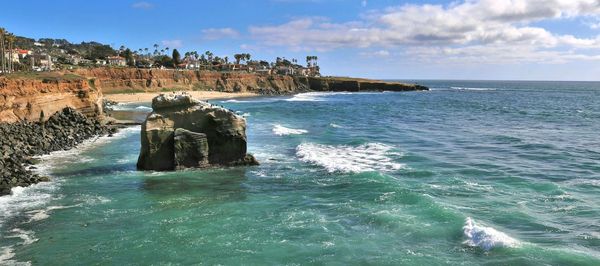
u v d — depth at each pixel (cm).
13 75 5744
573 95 18600
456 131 5959
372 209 2409
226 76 18338
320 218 2306
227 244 1991
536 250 1838
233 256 1870
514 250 1839
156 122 3422
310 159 3794
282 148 4391
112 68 13850
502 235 1966
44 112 5450
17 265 1808
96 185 2970
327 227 2175
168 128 3422
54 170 3412
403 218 2245
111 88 13512
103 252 1923
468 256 1825
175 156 3369
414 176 3195
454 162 3722
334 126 6425
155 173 3309
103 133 5434
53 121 5353
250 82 19275
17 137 4288
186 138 3388
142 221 2284
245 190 2859
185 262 1820
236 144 3525
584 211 2338
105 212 2425
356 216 2316
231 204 2562
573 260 1748
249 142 4762
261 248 1945
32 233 2136
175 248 1955
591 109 10450
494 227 2131
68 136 4906
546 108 10744
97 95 6988
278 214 2381
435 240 1984
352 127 6391
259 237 2066
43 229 2183
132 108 9644
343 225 2197
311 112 9069
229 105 11312
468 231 2030
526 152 4219
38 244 2009
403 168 3459
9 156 3603
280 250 1923
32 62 12306
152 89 14638
